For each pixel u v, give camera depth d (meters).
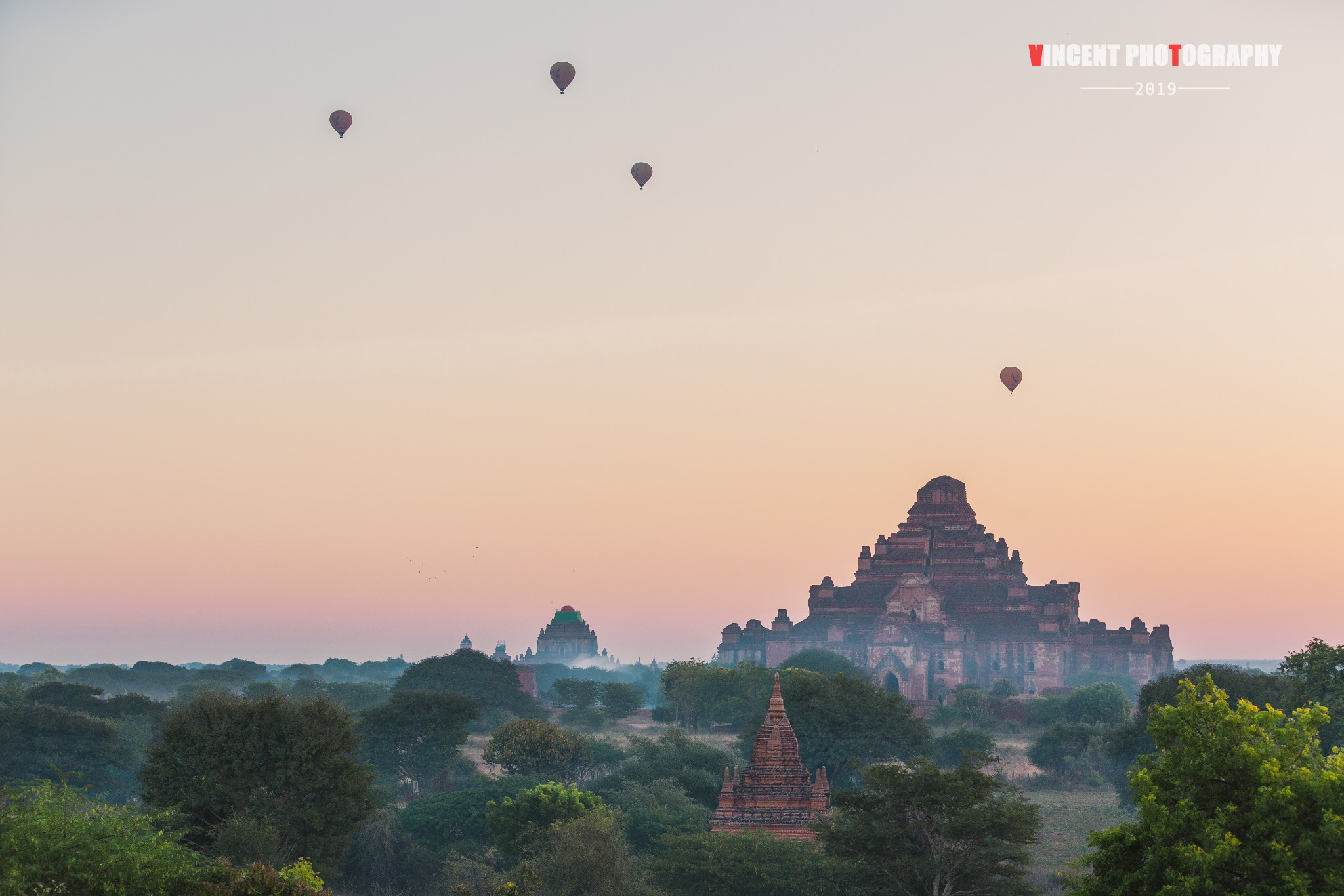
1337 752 41.09
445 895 76.75
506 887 49.19
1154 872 38.50
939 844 59.88
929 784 59.66
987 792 60.28
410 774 127.62
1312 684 74.94
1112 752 123.94
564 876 67.44
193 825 66.88
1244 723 39.91
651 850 82.56
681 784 107.94
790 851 64.38
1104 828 104.56
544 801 82.19
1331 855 36.22
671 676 193.88
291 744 69.94
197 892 40.84
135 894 40.09
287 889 42.25
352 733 73.69
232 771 68.81
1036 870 83.94
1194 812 38.50
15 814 41.28
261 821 65.62
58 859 39.69
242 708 71.44
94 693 157.62
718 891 62.69
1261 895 35.97
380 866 80.69
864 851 60.47
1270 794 37.28
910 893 59.91
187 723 71.06
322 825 69.25
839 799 62.03
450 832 90.56
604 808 84.44
